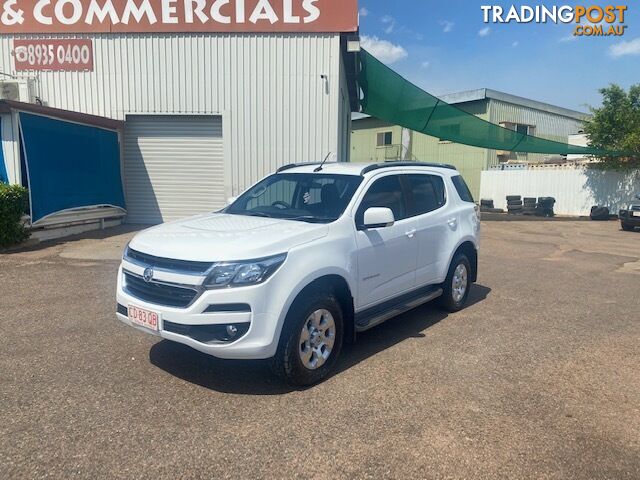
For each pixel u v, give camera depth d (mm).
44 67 14094
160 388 3965
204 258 3717
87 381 4062
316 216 4727
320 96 13625
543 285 8227
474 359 4781
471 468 3025
